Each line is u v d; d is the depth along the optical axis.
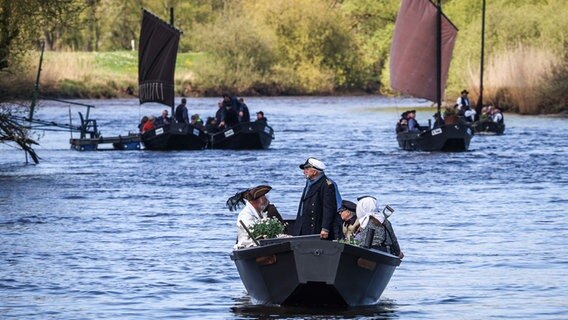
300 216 49.31
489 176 105.69
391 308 47.66
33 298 50.25
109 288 52.41
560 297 49.97
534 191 92.44
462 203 84.38
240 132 140.88
